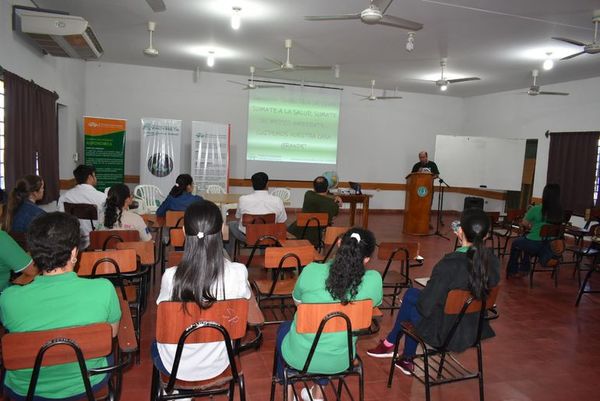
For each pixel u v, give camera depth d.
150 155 7.91
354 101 9.89
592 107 7.40
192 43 6.36
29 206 2.94
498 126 9.58
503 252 6.14
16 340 1.33
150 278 3.99
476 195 10.28
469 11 4.45
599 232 5.32
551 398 2.59
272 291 2.82
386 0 3.29
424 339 2.27
